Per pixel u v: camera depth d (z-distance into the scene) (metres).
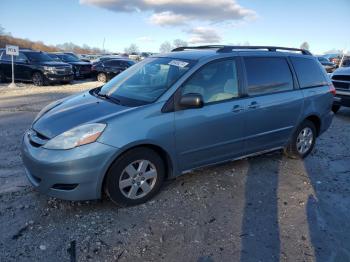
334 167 5.19
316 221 3.59
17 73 16.52
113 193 3.54
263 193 4.18
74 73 20.25
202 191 4.15
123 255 2.93
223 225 3.44
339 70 9.36
